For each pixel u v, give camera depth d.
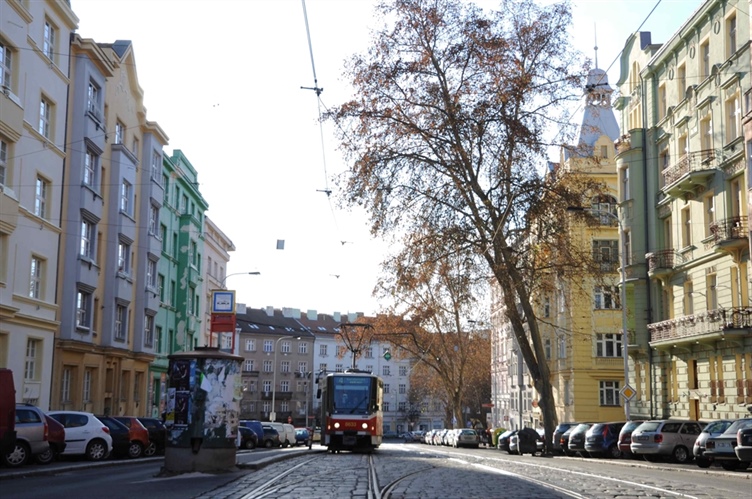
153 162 48.25
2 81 28.34
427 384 86.25
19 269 29.72
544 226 33.94
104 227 40.31
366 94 33.97
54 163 33.03
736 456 22.66
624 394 37.25
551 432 36.72
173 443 18.47
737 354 32.50
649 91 41.56
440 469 21.95
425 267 33.91
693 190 36.44
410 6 33.50
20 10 29.16
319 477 18.06
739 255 32.41
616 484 16.38
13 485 16.12
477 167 34.44
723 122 33.72
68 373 36.38
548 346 62.19
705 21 35.62
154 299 47.84
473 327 41.56
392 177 33.97
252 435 47.03
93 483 16.47
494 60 32.81
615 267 44.22
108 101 40.59
